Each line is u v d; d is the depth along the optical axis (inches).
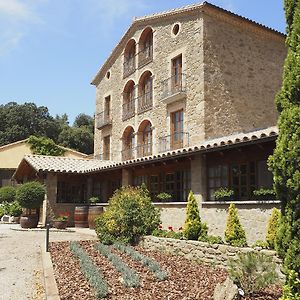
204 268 329.7
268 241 310.5
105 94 1083.3
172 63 797.2
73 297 239.3
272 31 789.9
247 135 416.8
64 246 466.3
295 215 203.0
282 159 208.5
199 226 397.1
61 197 813.9
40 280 308.3
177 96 743.1
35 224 738.8
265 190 396.2
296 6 233.1
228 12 732.7
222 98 711.7
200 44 716.0
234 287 229.9
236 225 350.0
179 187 571.2
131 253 387.2
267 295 242.8
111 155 1014.4
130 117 933.2
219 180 485.4
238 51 752.3
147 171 649.0
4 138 2207.2
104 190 800.3
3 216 971.3
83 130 2317.9
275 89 788.6
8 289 280.2
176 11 773.3
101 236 491.2
